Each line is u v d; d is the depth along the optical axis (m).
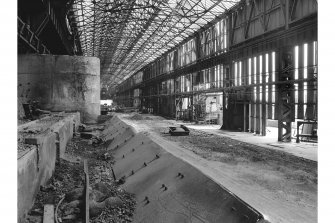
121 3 26.77
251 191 6.05
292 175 7.92
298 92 16.91
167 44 41.50
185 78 38.28
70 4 24.52
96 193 7.88
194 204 5.84
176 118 38.28
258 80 20.42
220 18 26.75
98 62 28.16
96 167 12.12
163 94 46.16
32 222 6.28
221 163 9.34
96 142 18.55
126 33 40.03
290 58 17.25
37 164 7.69
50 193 8.12
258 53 19.44
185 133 17.73
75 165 12.03
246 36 22.23
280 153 12.22
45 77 25.58
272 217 4.42
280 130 17.03
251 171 8.31
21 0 19.33
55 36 27.61
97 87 28.25
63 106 26.48
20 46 24.09
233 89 23.58
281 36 16.23
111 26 36.41
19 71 24.95
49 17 22.20
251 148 13.41
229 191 5.41
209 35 30.08
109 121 29.20
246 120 22.91
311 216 4.78
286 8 16.75
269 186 6.79
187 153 10.55
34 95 25.28
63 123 14.62
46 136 9.12
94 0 26.62
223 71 26.38
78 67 26.84
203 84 32.44
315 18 13.43
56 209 7.04
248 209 4.66
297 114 17.14
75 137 19.97
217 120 30.28
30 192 6.92
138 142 13.72
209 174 6.56
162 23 32.22
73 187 9.00
